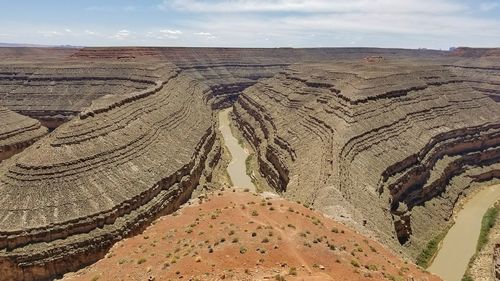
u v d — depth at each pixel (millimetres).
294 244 34500
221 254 33406
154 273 32719
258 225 37750
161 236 39562
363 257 34688
